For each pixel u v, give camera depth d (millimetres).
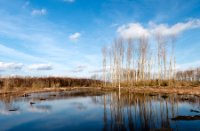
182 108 18359
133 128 12195
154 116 15484
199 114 15414
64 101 27812
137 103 22844
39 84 61812
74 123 14094
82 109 20359
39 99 30375
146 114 16438
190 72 69500
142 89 39688
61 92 45531
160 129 11617
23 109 20781
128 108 19797
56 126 13352
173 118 14242
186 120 13547
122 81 56531
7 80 51281
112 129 12211
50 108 21328
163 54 47438
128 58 53406
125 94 34344
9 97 33500
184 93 29766
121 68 57062
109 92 41625
